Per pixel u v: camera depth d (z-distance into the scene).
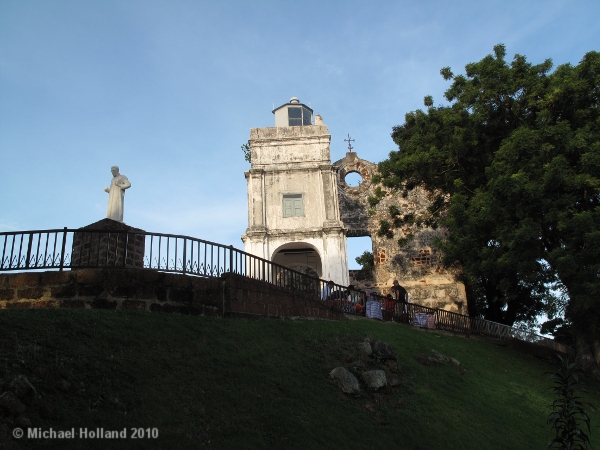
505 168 18.66
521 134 18.28
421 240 31.95
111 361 8.49
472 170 22.56
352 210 32.88
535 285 23.17
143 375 8.50
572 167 18.56
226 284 12.62
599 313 18.55
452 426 10.91
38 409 6.97
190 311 11.74
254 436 8.11
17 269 10.97
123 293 11.04
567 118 20.14
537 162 18.25
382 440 9.45
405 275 31.42
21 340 8.23
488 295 32.19
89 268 11.05
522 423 12.40
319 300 15.82
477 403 12.70
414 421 10.59
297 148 30.03
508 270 19.23
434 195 28.14
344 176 33.62
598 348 20.09
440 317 21.25
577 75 19.78
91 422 7.07
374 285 31.39
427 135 23.38
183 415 7.89
